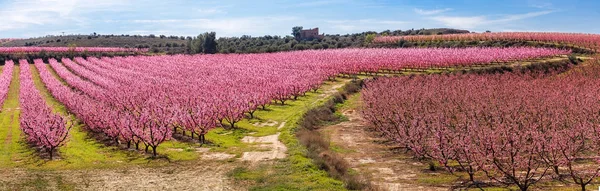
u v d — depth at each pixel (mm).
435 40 137625
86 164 29375
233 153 31719
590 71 71500
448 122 37094
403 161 30766
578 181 23859
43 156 31859
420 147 29094
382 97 46938
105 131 36688
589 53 98188
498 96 46656
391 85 57969
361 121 45594
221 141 36219
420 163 30109
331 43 162250
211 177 25969
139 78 75750
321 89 65188
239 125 42688
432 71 78500
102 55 128875
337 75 76875
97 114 38344
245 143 35312
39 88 74812
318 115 47000
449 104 42469
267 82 62312
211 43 146375
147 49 152625
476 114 37156
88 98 58062
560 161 23469
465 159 26578
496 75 68562
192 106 44625
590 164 27203
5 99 63000
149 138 31922
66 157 31500
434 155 27359
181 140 36812
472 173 25219
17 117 49500
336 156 30734
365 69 78188
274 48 142125
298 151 31125
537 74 74125
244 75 75312
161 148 33875
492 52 93312
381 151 33844
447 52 97625
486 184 24625
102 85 69812
